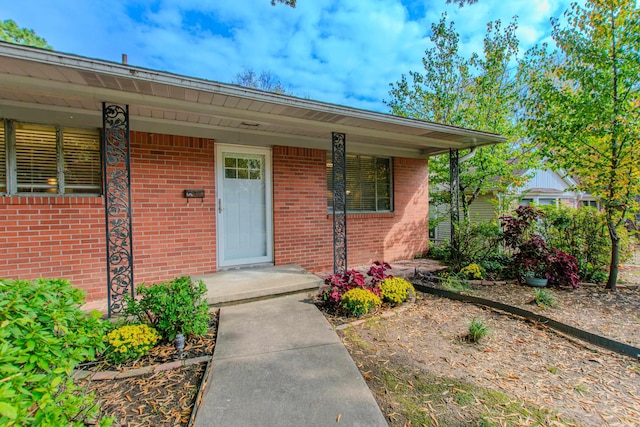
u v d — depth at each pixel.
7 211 3.80
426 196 7.80
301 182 5.93
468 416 2.10
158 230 4.69
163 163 4.71
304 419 1.97
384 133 5.36
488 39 8.59
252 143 5.42
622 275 6.35
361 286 4.18
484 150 8.27
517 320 3.88
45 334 1.50
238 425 1.91
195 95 3.56
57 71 2.88
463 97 9.27
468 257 6.17
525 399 2.31
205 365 2.67
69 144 4.20
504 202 8.84
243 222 5.52
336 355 2.80
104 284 4.34
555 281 5.39
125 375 2.50
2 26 9.23
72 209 4.14
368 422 1.95
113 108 3.57
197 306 3.18
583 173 5.58
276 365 2.61
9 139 3.88
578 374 2.68
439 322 3.78
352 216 6.61
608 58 4.96
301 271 5.22
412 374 2.61
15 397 1.16
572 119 5.34
